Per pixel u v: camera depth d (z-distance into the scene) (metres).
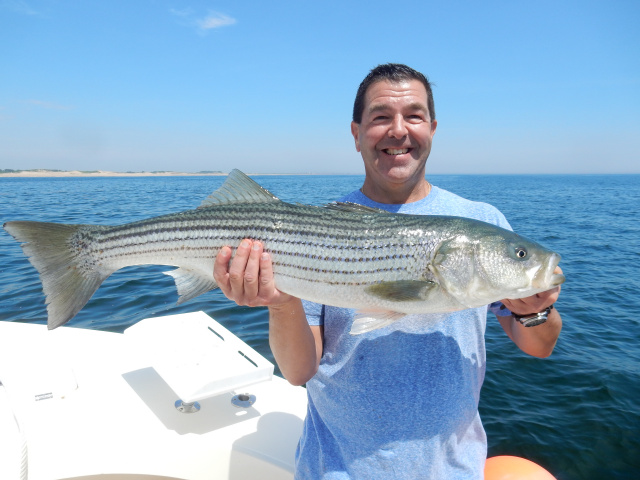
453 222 0.85
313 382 0.79
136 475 0.92
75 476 0.87
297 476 0.77
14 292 2.66
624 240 5.53
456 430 0.72
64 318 0.90
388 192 0.88
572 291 3.11
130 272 3.17
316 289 0.85
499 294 0.82
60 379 1.09
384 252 0.84
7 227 0.88
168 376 0.98
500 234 0.85
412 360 0.72
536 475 0.84
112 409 1.04
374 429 0.70
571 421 1.56
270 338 0.76
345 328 0.78
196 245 0.90
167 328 1.20
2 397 1.06
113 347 1.32
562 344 2.16
